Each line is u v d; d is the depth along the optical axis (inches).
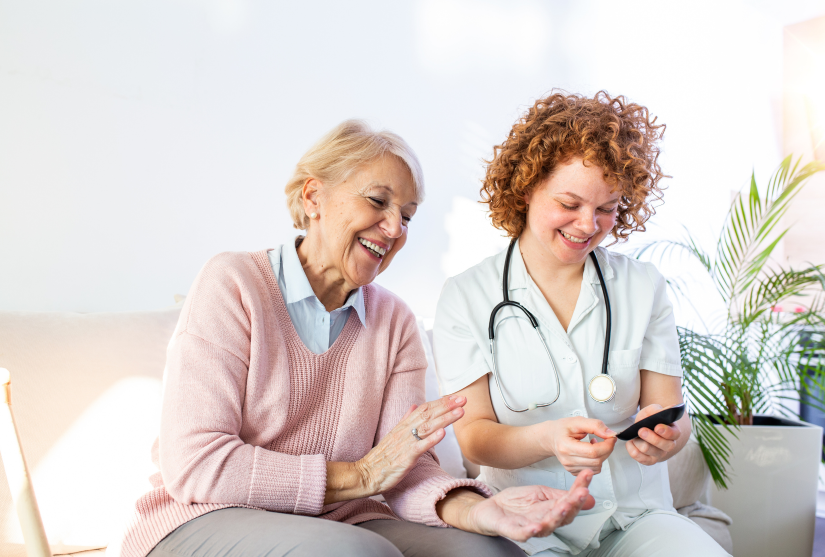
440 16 94.3
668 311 50.9
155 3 66.8
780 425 81.0
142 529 35.8
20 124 58.7
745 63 148.4
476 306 49.4
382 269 45.7
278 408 39.8
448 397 38.5
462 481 39.4
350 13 83.8
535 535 31.8
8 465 29.7
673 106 131.6
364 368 44.1
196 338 37.8
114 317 53.3
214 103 71.5
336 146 41.9
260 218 75.8
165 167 67.8
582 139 40.4
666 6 131.2
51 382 46.7
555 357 47.0
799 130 152.1
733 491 74.9
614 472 46.4
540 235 44.8
